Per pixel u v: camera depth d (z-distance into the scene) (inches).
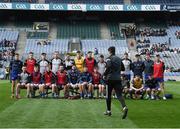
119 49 2346.2
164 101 796.0
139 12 2596.0
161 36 2502.5
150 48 2336.4
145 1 2573.8
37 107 657.6
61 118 531.2
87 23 2596.0
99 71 843.4
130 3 2561.5
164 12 2600.9
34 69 845.8
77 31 2513.5
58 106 675.4
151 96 846.5
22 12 2546.8
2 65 2089.1
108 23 2603.3
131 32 2514.8
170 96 862.5
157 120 522.3
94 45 2384.4
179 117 551.5
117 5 2440.9
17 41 2385.6
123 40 2449.6
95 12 2591.0
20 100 778.8
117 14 2623.0
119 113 592.1
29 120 510.9
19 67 831.7
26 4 2404.0
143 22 2625.5
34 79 843.4
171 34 2524.6
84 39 2443.4
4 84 1354.6
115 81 547.5
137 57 856.3
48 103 725.3
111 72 549.0
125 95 855.1
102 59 845.2
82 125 474.3
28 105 687.7
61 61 858.8
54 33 2484.0
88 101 770.8
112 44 2402.8
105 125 476.4
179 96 936.3
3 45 2314.2
